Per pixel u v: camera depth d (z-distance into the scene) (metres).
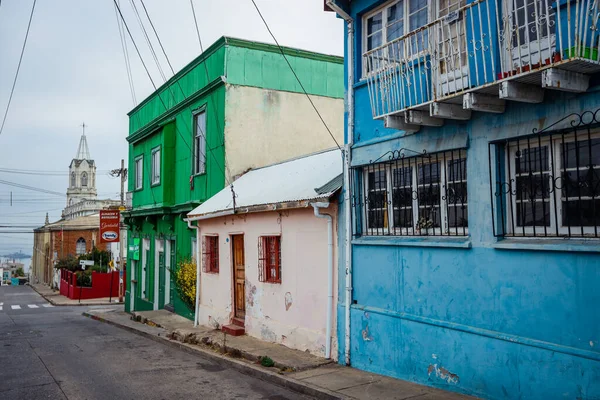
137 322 17.38
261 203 11.23
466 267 7.12
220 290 13.78
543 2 6.20
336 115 16.97
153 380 9.01
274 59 15.98
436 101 6.86
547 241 6.18
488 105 6.52
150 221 20.23
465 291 7.12
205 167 16.20
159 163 19.69
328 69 16.92
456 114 7.02
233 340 11.60
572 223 6.06
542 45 6.18
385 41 8.91
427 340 7.63
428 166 8.05
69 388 8.58
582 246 5.70
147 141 21.14
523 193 6.62
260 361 9.59
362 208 9.19
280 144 15.87
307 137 16.38
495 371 6.61
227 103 15.16
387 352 8.34
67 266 49.47
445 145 7.50
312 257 10.09
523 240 6.49
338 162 10.88
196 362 10.54
